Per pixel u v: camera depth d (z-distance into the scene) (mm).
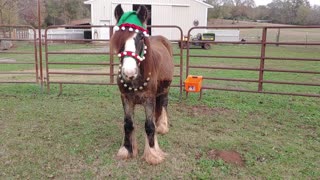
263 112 5812
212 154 3973
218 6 42938
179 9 23344
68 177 3393
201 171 3539
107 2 22500
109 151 4016
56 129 4793
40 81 7730
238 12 44656
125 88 3471
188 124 5098
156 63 3613
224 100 6598
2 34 21234
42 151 3994
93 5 22469
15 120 5199
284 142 4406
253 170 3576
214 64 12383
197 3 23375
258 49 19188
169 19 23344
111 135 4559
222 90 7145
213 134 4668
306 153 4055
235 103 6383
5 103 6215
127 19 3170
